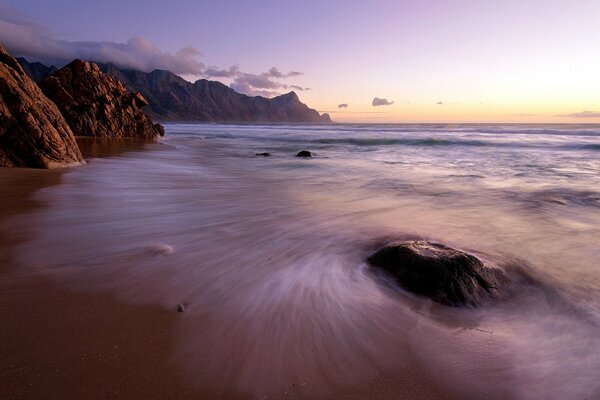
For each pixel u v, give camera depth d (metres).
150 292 3.41
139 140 30.20
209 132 58.09
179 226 5.79
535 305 3.63
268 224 6.22
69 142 12.08
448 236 5.83
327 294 3.60
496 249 5.26
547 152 22.56
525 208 8.01
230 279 3.85
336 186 10.78
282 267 4.27
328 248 5.03
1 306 2.98
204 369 2.34
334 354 2.61
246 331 2.84
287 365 2.45
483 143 30.30
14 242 4.51
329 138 39.81
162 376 2.25
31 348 2.42
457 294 3.57
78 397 2.03
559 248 5.37
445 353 2.71
